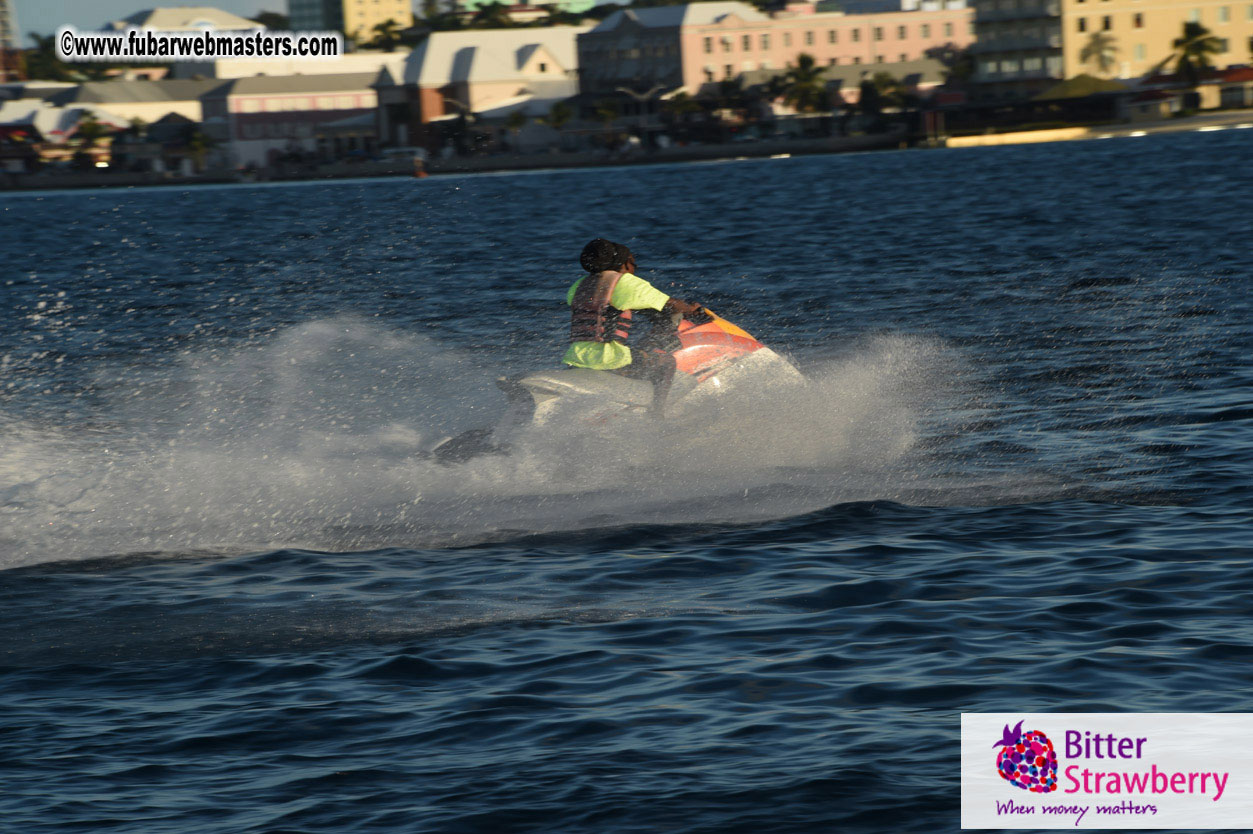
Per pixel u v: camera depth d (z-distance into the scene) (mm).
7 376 66500
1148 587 28562
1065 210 154875
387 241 160500
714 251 130000
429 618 28391
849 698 23297
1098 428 45500
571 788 20250
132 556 33438
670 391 41188
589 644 26406
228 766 21422
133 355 73875
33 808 20109
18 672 25781
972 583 29391
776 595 29141
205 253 152750
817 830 18859
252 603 29719
